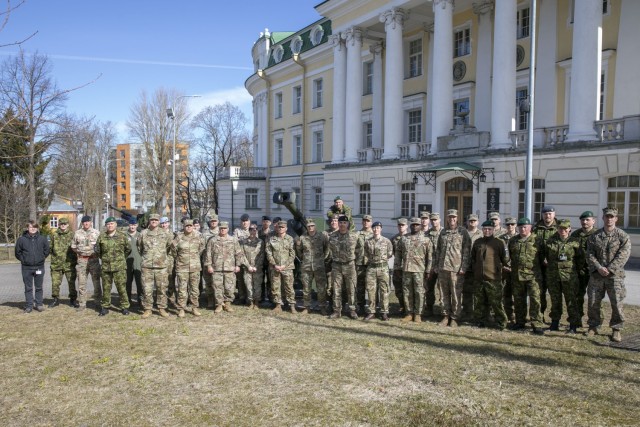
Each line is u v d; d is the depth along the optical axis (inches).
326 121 1268.5
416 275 333.1
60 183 1536.7
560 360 248.8
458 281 322.3
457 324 327.6
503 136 728.3
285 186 1446.9
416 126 1016.9
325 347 275.0
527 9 802.2
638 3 654.5
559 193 652.1
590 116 632.4
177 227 1856.5
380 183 947.3
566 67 737.6
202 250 386.6
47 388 219.6
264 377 229.5
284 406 197.5
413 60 1021.2
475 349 269.4
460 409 192.7
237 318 349.1
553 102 755.4
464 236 323.3
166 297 361.7
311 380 225.0
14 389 218.5
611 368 236.4
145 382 225.0
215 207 2162.9
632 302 386.3
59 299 431.5
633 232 592.1
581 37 634.2
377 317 350.9
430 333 304.8
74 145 1227.9
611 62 689.0
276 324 330.0
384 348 272.1
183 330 314.5
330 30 1227.2
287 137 1440.7
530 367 239.1
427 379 224.8
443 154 814.5
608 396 203.9
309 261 361.7
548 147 660.7
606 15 693.3
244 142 2229.3
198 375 232.8
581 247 302.7
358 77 1016.9
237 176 1513.3
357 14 995.9
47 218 1262.3
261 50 1609.3
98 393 213.3
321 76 1286.9
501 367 239.8
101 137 2009.1
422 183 858.1
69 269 399.9
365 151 1000.2
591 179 620.4
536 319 304.8
